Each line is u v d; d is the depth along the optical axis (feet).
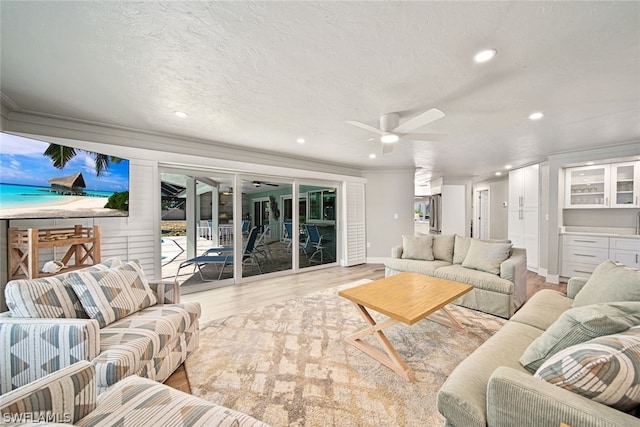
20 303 4.89
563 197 14.61
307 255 17.13
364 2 4.02
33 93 7.24
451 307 10.25
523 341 4.96
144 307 6.60
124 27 4.60
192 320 6.81
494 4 4.03
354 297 7.30
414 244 13.15
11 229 7.20
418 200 41.37
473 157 15.62
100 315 5.53
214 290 12.60
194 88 6.91
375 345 7.34
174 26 4.58
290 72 6.11
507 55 5.36
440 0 3.97
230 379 5.85
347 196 18.39
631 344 2.86
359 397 5.28
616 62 5.55
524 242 17.49
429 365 6.39
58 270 7.33
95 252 8.46
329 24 4.52
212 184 13.61
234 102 7.78
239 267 13.75
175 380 5.82
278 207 15.84
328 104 7.87
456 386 3.64
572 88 6.76
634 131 10.36
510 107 8.01
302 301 10.98
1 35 4.78
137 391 3.64
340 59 5.57
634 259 12.13
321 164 17.37
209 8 4.16
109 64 5.82
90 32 4.74
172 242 12.44
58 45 5.12
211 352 6.95
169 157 11.17
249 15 4.31
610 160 12.82
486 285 9.61
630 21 4.32
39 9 4.15
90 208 8.46
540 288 13.39
